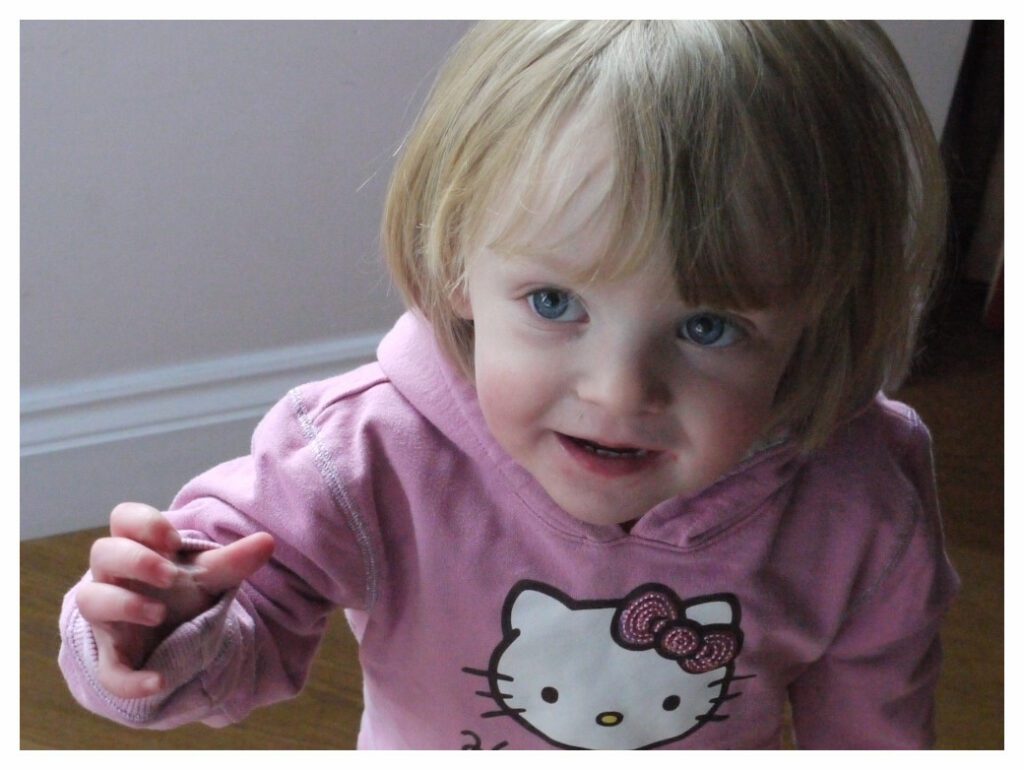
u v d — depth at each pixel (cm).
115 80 102
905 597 66
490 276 49
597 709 65
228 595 50
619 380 47
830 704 72
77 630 49
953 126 144
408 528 61
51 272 110
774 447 59
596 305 47
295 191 114
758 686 67
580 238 45
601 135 45
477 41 52
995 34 142
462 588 61
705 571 62
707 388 49
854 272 50
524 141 46
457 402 59
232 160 110
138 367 120
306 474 58
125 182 108
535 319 49
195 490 60
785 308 48
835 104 47
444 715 67
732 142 44
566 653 63
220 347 122
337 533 58
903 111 52
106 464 122
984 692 114
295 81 108
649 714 66
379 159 114
